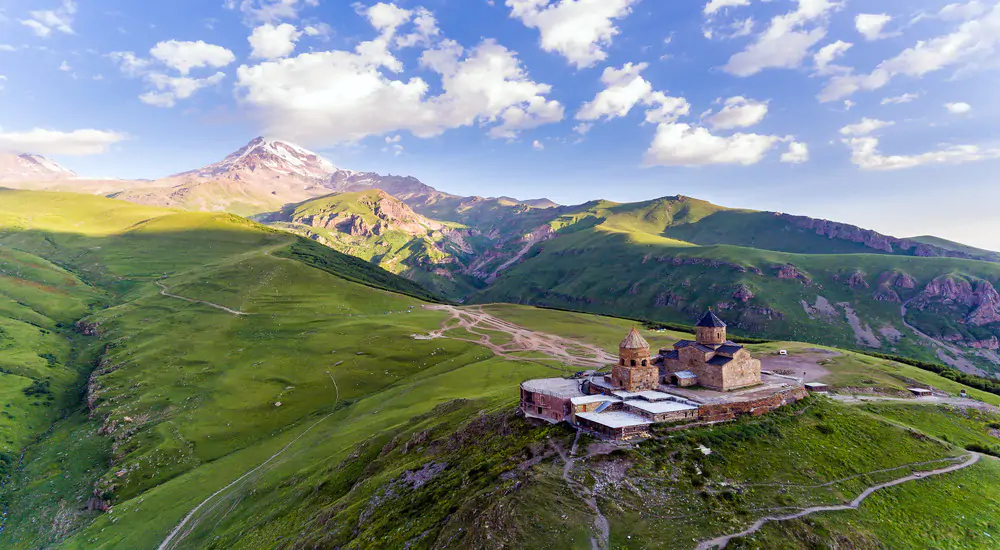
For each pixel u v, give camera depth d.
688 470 50.03
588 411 61.62
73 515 98.81
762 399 63.84
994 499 52.12
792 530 43.12
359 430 106.94
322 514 67.69
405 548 47.06
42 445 123.00
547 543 40.81
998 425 80.06
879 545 43.16
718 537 41.66
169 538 83.75
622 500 45.44
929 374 112.12
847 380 101.06
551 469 50.72
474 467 58.09
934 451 60.28
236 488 96.44
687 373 73.56
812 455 55.16
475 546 41.59
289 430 124.25
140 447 118.31
